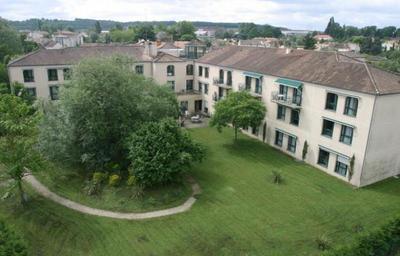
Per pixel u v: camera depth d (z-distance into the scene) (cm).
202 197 3034
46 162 3030
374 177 3372
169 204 2920
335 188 3244
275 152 4181
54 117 3325
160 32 16725
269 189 3194
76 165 3497
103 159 3362
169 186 3178
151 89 3909
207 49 7038
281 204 2922
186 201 2973
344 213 2789
